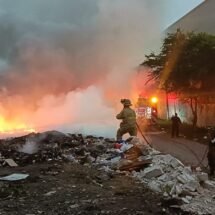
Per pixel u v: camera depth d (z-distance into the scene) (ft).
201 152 60.18
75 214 23.94
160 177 33.45
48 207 25.36
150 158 38.22
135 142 46.62
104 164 39.68
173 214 24.76
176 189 29.60
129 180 33.78
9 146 46.55
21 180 32.55
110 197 28.04
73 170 36.91
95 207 25.36
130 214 24.17
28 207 25.26
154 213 24.56
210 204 27.71
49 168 37.47
